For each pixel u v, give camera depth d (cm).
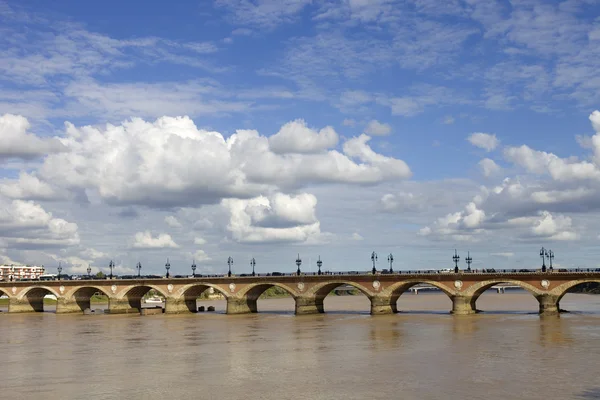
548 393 6488
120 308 19438
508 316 14588
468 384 6956
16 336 13062
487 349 9369
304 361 8731
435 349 9512
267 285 17912
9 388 7338
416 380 7219
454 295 15050
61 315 19400
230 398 6575
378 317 15300
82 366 8788
